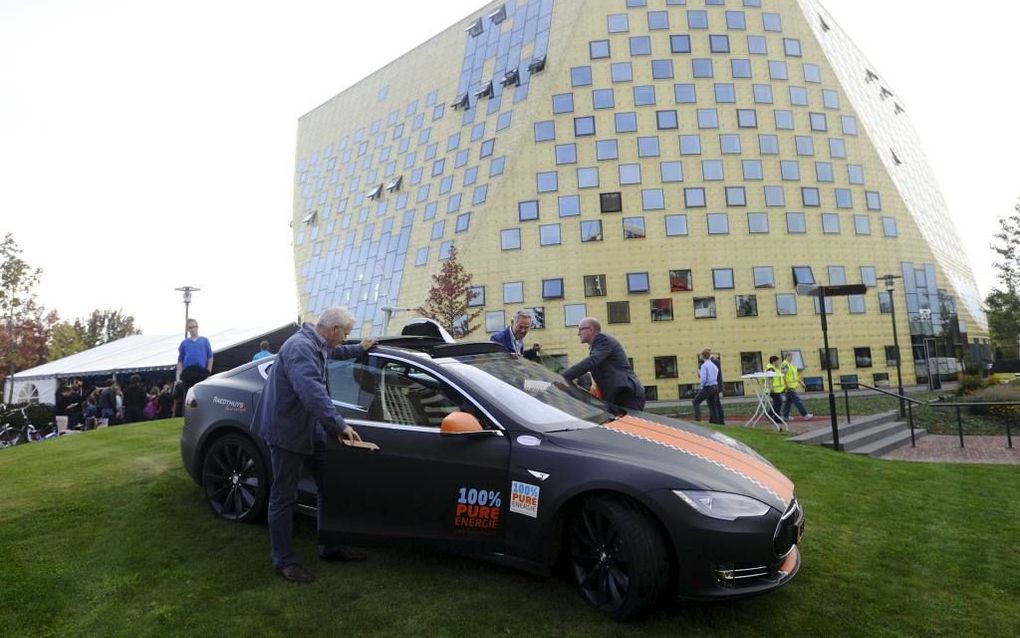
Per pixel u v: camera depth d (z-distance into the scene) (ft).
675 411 74.18
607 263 122.62
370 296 156.97
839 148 131.44
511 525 11.66
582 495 11.37
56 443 26.84
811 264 123.44
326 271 183.83
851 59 161.99
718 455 12.24
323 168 205.77
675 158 126.00
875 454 38.91
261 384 15.61
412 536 12.37
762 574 10.74
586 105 130.11
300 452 12.64
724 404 82.12
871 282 125.80
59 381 82.17
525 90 137.69
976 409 56.95
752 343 118.83
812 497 20.40
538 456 11.69
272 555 13.19
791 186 126.62
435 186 149.48
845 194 129.08
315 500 14.28
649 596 10.44
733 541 10.40
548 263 124.16
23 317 110.11
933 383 119.34
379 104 187.93
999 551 15.31
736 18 133.69
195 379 36.22
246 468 15.49
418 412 13.06
